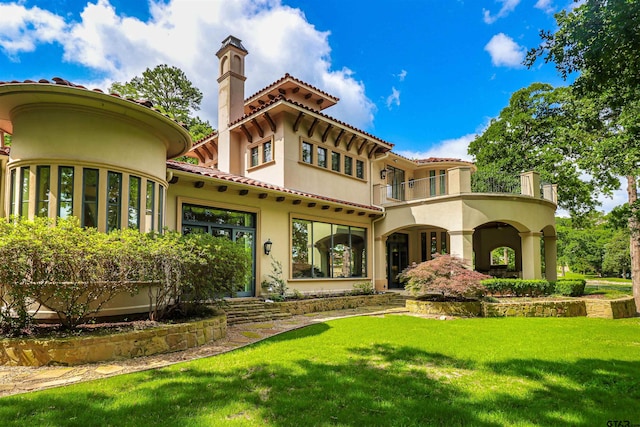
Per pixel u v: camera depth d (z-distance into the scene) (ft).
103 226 25.13
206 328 25.52
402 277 44.83
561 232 150.20
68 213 24.45
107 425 12.34
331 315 39.70
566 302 41.16
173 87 106.11
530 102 81.51
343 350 22.98
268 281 43.09
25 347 19.52
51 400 14.34
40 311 23.76
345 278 53.42
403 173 72.38
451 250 50.29
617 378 17.83
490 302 40.70
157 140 29.76
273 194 42.80
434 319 36.76
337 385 16.43
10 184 25.45
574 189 75.51
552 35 20.89
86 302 22.67
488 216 49.85
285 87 56.80
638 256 54.34
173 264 24.47
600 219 147.02
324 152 54.65
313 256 49.88
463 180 50.47
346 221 54.54
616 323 35.96
